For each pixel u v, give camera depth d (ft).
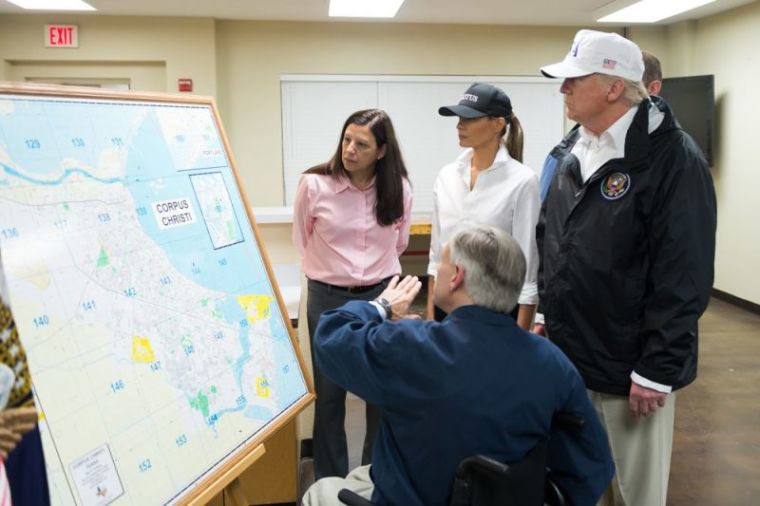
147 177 4.00
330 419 7.23
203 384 3.95
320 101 18.99
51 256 3.24
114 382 3.39
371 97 19.17
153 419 3.55
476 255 3.92
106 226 3.60
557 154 7.18
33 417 2.61
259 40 18.44
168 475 3.52
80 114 3.66
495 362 3.82
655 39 19.74
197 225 4.31
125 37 17.51
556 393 3.98
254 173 19.03
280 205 19.27
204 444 3.81
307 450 8.77
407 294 4.97
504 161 6.59
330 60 18.81
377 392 3.93
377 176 6.91
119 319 3.53
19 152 3.23
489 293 3.91
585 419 4.19
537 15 17.83
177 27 17.63
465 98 6.57
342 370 4.13
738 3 16.10
